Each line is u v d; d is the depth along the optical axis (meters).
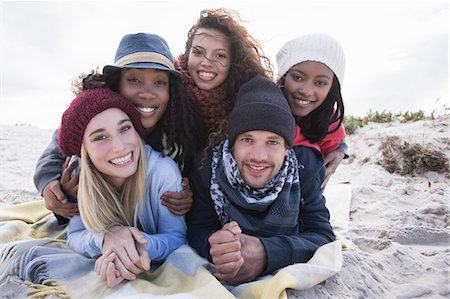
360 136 2.03
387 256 0.90
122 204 0.83
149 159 0.84
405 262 0.89
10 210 1.07
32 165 1.84
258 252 0.77
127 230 0.76
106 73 0.87
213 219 0.87
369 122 2.37
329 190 1.34
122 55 0.88
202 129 0.95
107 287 0.71
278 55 1.08
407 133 1.85
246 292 0.72
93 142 0.76
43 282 0.74
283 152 0.81
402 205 1.24
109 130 0.76
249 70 0.96
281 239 0.80
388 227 1.07
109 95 0.79
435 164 1.51
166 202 0.84
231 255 0.72
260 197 0.82
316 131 1.09
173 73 0.89
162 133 0.93
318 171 0.91
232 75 0.96
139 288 0.70
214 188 0.85
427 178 1.49
